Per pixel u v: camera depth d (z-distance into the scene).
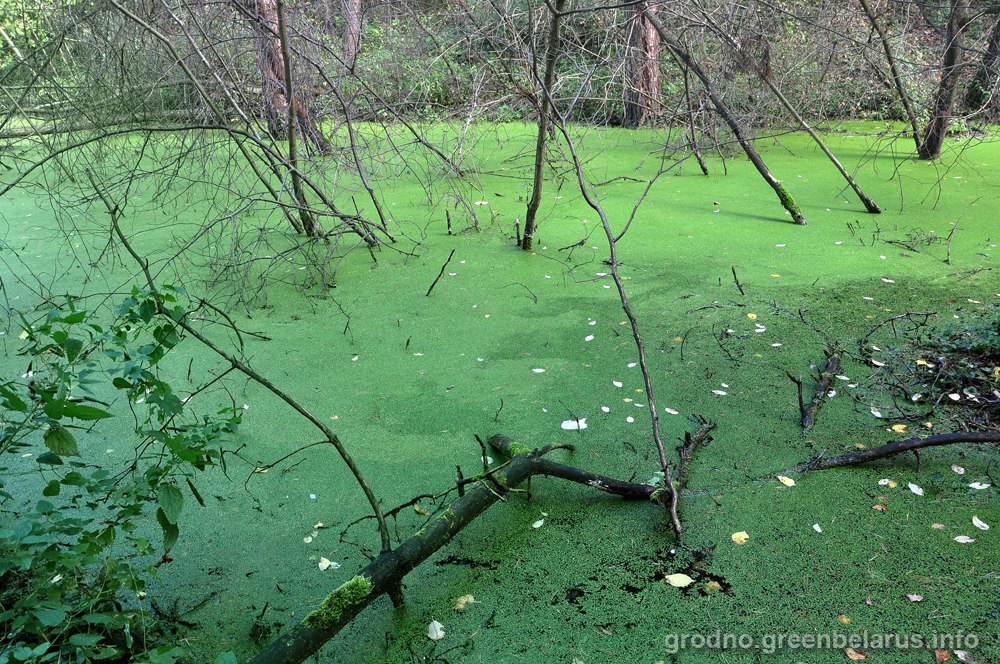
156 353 2.07
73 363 2.09
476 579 2.37
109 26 4.77
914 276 4.50
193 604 2.29
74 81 5.21
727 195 6.23
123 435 3.17
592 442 3.03
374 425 3.20
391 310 4.30
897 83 6.63
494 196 6.44
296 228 5.39
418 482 2.83
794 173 6.83
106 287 4.80
